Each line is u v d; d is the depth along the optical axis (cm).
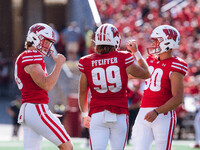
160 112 1756
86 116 1780
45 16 6450
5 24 6944
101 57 1700
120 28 5459
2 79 6278
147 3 5769
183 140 4172
